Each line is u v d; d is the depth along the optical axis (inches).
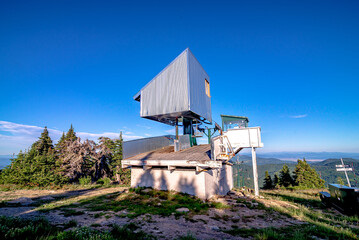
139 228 239.8
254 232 244.5
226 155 495.2
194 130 701.9
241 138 573.0
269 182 2074.3
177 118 623.8
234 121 900.0
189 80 554.9
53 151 1604.3
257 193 539.5
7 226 194.2
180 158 438.6
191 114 595.8
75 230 189.9
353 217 352.5
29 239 171.9
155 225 255.1
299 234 231.1
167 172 473.4
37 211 302.4
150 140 614.9
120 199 413.4
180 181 450.3
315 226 275.3
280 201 486.0
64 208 332.2
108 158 1513.3
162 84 597.3
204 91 686.5
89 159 1409.9
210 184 454.0
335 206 424.5
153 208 339.6
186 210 335.9
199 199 401.1
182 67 567.5
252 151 568.1
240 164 1007.6
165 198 415.5
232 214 328.8
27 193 551.5
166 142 663.8
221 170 561.3
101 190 614.2
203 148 562.6
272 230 252.2
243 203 407.5
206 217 304.5
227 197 464.8
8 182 977.5
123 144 541.0
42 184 895.1
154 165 469.4
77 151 1357.0
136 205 358.9
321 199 509.4
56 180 941.8
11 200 390.3
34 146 1672.0
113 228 223.5
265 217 321.1
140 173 519.5
